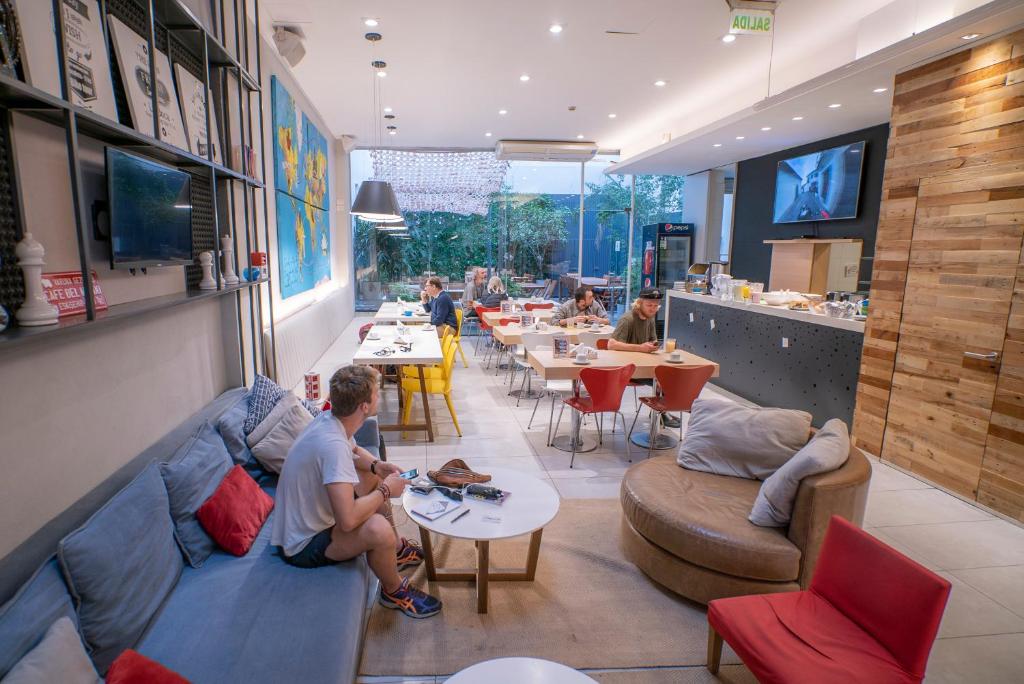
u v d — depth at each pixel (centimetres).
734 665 223
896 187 424
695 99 727
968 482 371
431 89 680
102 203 229
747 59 580
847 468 249
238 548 229
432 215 1135
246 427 302
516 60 581
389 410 564
